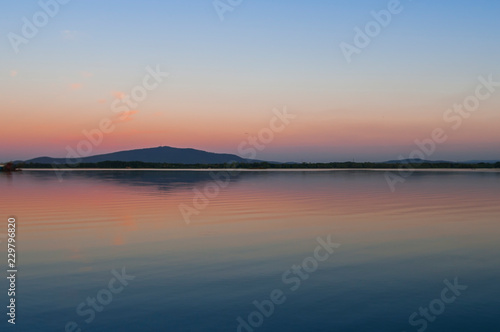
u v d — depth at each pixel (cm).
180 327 648
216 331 634
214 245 1166
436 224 1512
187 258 1027
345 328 644
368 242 1210
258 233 1340
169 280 862
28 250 1111
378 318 679
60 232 1358
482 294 786
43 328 646
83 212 1814
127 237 1276
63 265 970
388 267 958
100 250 1109
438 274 907
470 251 1105
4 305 733
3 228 1427
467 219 1627
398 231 1374
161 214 1758
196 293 788
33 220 1597
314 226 1467
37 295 780
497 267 959
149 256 1045
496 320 670
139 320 673
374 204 2134
